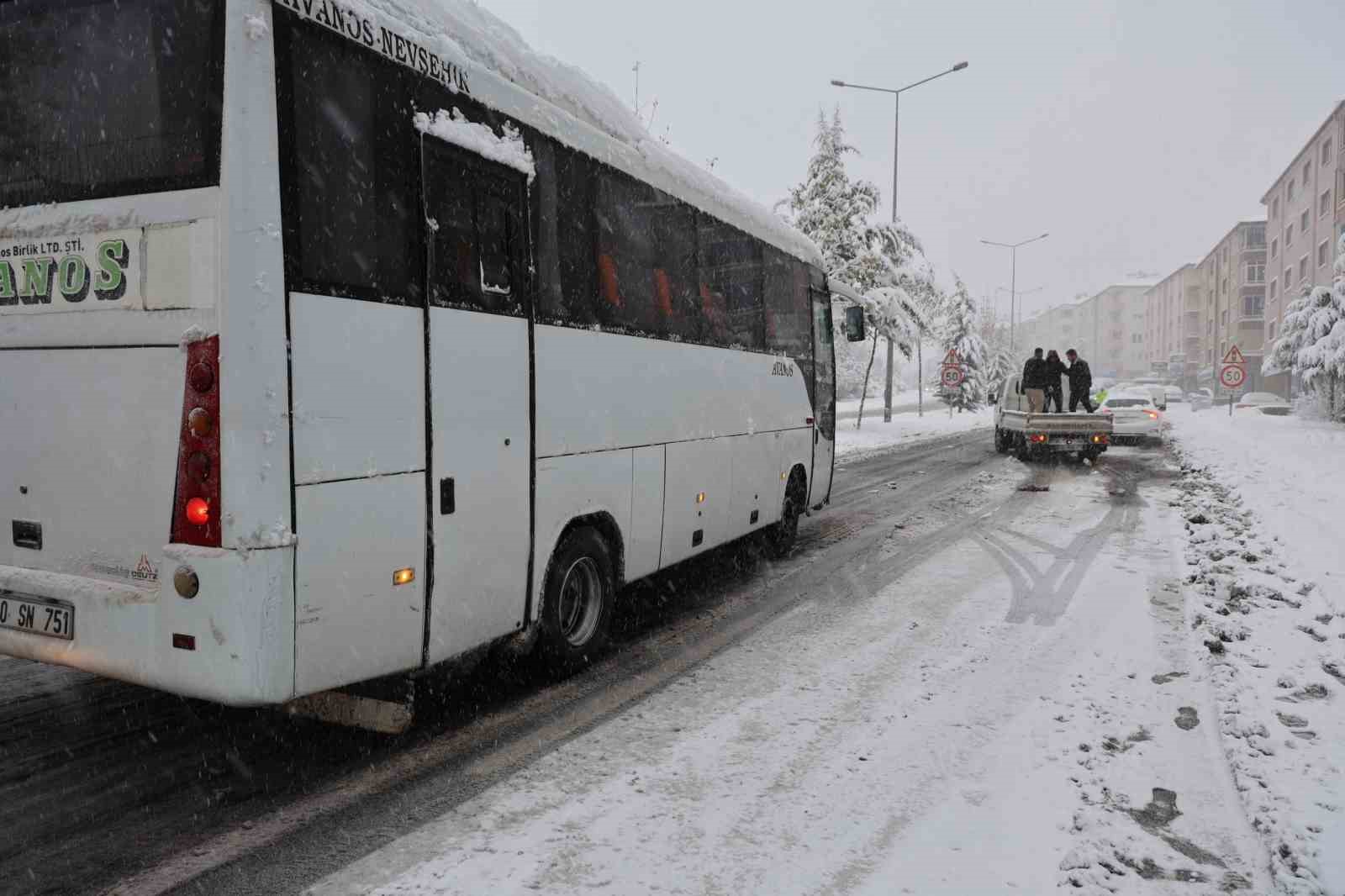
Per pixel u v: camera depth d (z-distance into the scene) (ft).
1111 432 59.62
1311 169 176.96
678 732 14.66
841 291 35.04
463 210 14.12
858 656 18.72
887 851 10.85
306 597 11.37
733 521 24.91
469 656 14.70
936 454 70.54
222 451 10.78
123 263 11.48
